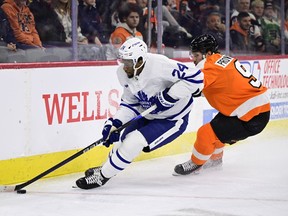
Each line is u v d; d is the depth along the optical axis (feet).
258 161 22.77
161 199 16.84
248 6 30.63
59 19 23.63
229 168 21.43
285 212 15.47
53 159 19.86
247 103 19.51
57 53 23.80
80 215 15.16
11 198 16.80
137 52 17.12
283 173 20.65
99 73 21.25
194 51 19.52
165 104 17.60
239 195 17.39
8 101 18.47
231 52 30.25
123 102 18.74
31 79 19.04
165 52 27.50
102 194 17.39
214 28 28.94
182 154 24.26
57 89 19.85
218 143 20.63
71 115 20.34
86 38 24.63
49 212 15.40
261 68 28.32
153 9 26.50
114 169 17.81
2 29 22.38
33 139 19.21
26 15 22.89
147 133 17.92
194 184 18.83
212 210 15.64
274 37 32.01
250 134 19.89
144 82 17.66
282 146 26.13
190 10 28.19
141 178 19.71
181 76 17.51
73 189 17.98
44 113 19.48
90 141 21.04
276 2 31.76
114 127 18.26
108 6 25.20
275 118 29.25
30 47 23.13
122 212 15.42
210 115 25.95
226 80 19.31
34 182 18.92
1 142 18.35
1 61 22.49
